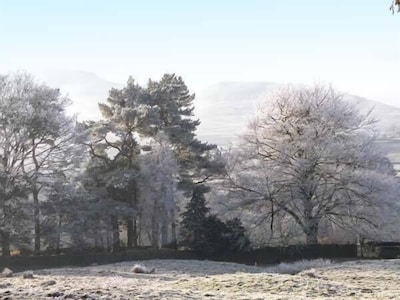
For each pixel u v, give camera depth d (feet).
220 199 183.73
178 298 47.50
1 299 42.24
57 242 163.73
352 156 180.45
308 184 178.81
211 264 135.13
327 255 177.17
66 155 171.63
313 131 180.24
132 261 150.92
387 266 92.63
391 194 178.60
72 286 59.06
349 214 180.04
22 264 153.69
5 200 156.46
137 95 201.98
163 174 178.60
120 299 44.37
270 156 188.24
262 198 181.68
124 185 179.52
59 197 164.86
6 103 164.86
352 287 64.85
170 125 206.90
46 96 173.78
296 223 183.62
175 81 215.10
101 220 173.27
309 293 59.21
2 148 164.04
